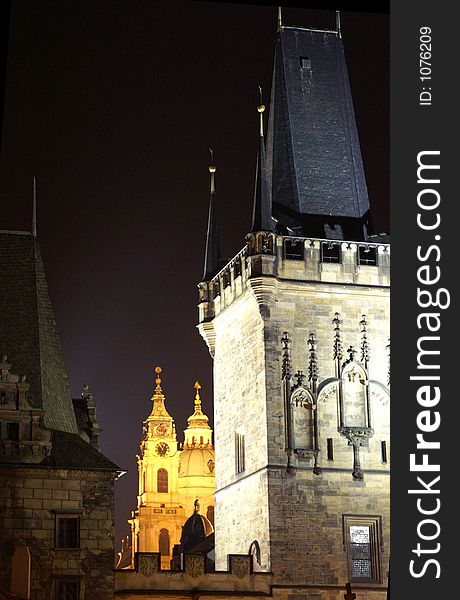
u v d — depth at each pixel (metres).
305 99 100.62
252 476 91.19
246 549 91.62
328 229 97.06
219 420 99.69
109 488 80.38
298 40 102.25
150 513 160.50
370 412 91.44
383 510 89.75
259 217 91.75
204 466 163.50
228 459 97.12
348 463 90.00
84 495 79.81
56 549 78.44
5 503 78.31
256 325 92.25
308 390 90.44
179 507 161.62
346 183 99.00
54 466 79.50
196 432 165.50
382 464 90.75
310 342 91.44
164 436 163.75
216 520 98.69
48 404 84.25
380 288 93.19
